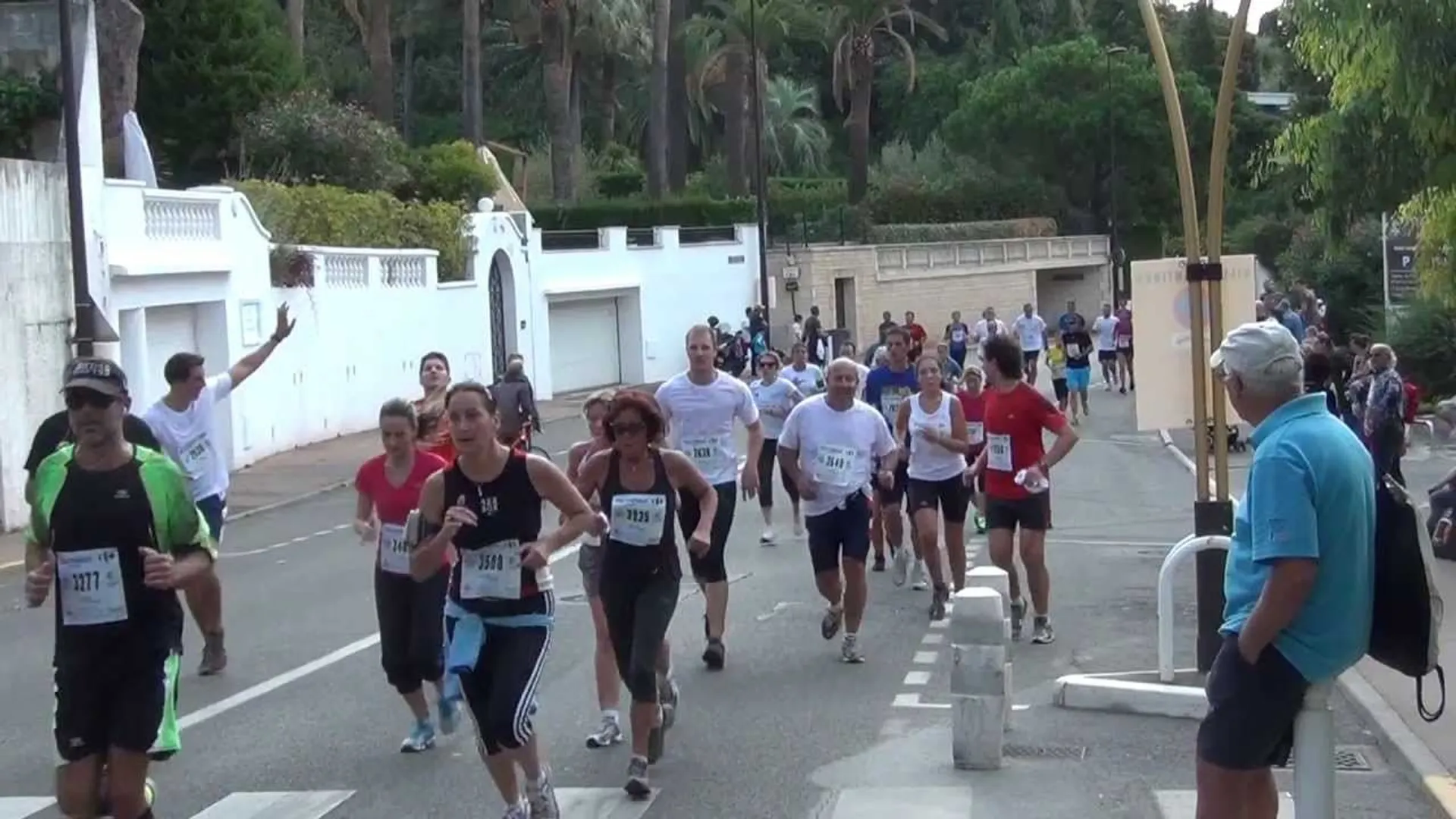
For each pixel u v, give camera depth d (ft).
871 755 33.99
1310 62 54.85
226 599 57.52
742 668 43.14
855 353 180.55
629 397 32.12
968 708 32.68
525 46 222.28
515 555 26.76
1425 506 69.15
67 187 84.02
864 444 43.45
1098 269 256.73
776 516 75.87
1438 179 52.90
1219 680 20.71
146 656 23.58
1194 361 38.93
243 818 29.96
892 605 52.47
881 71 285.64
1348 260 146.61
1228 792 20.68
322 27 249.34
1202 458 39.04
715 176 242.58
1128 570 60.13
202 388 42.39
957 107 270.26
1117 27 285.84
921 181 248.32
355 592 58.13
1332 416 20.49
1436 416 100.53
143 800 23.72
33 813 30.45
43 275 84.07
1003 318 241.76
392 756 34.47
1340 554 19.90
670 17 224.74
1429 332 114.73
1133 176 251.19
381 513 34.17
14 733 37.55
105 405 23.38
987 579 34.12
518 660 26.71
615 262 179.83
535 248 166.40
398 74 266.77
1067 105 248.11
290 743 35.76
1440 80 49.80
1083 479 92.32
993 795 30.83
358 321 128.57
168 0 158.61
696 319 192.85
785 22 221.87
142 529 23.43
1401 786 31.30
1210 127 244.83
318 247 121.90
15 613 57.41
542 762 28.86
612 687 35.29
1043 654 44.47
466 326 149.89
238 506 89.15
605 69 248.93
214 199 103.65
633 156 265.34
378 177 157.17
